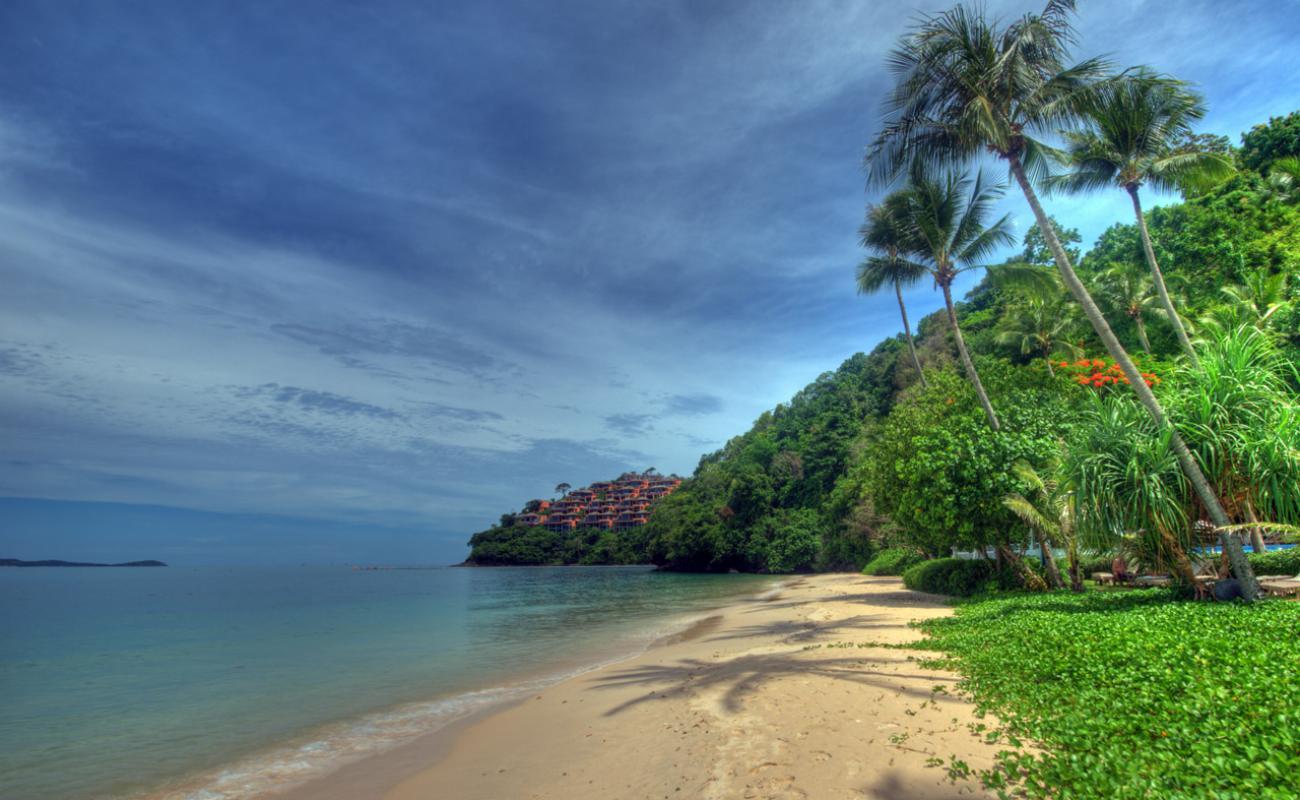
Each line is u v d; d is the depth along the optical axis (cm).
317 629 2730
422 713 1222
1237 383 1344
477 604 4075
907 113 1725
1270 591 1310
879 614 2106
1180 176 2252
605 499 16675
